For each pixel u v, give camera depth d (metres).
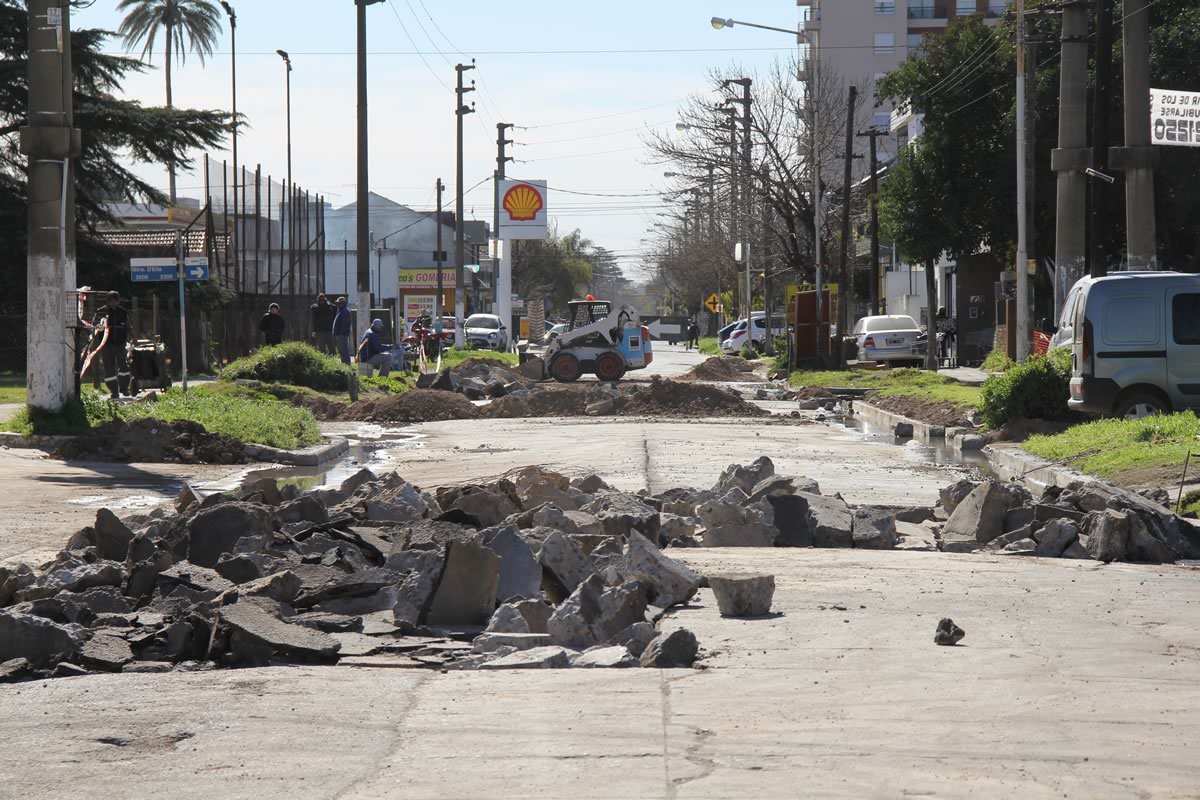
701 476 29.27
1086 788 7.96
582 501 21.42
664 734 9.13
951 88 73.25
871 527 19.33
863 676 10.81
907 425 43.06
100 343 45.56
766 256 109.12
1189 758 8.55
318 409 53.75
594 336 77.38
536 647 11.97
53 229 35.19
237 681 10.88
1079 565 17.16
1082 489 19.91
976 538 18.98
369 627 12.77
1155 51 63.88
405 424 51.06
